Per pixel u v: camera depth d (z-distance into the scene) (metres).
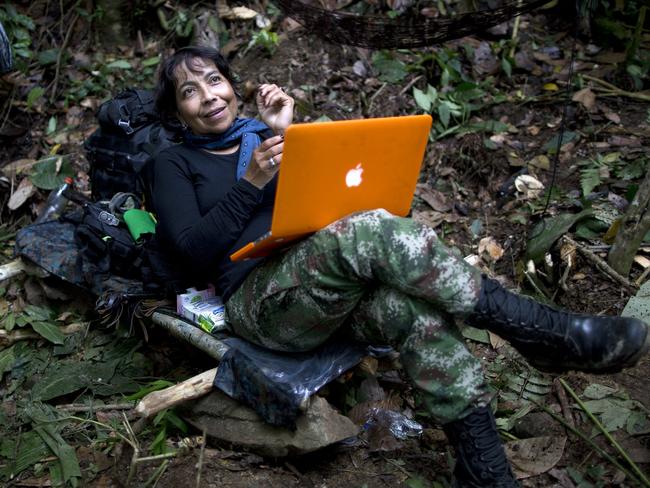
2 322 2.86
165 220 2.35
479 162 3.57
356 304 2.07
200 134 2.49
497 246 3.16
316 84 3.96
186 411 2.28
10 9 4.18
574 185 3.36
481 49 4.14
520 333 1.93
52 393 2.53
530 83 4.03
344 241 1.90
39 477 2.21
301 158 1.86
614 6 4.33
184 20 4.23
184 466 2.18
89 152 3.08
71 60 4.17
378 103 3.87
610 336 1.89
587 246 2.99
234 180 2.44
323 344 2.27
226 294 2.30
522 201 3.34
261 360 2.21
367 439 2.28
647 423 2.24
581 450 2.20
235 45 4.15
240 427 2.19
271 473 2.16
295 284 2.00
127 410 2.46
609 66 4.08
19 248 2.92
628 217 2.78
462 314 1.90
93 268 2.76
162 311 2.54
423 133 2.11
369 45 3.18
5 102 3.93
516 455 2.18
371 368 2.48
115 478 2.16
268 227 2.35
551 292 2.90
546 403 2.41
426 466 2.19
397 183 2.16
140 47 4.26
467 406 1.91
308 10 3.24
